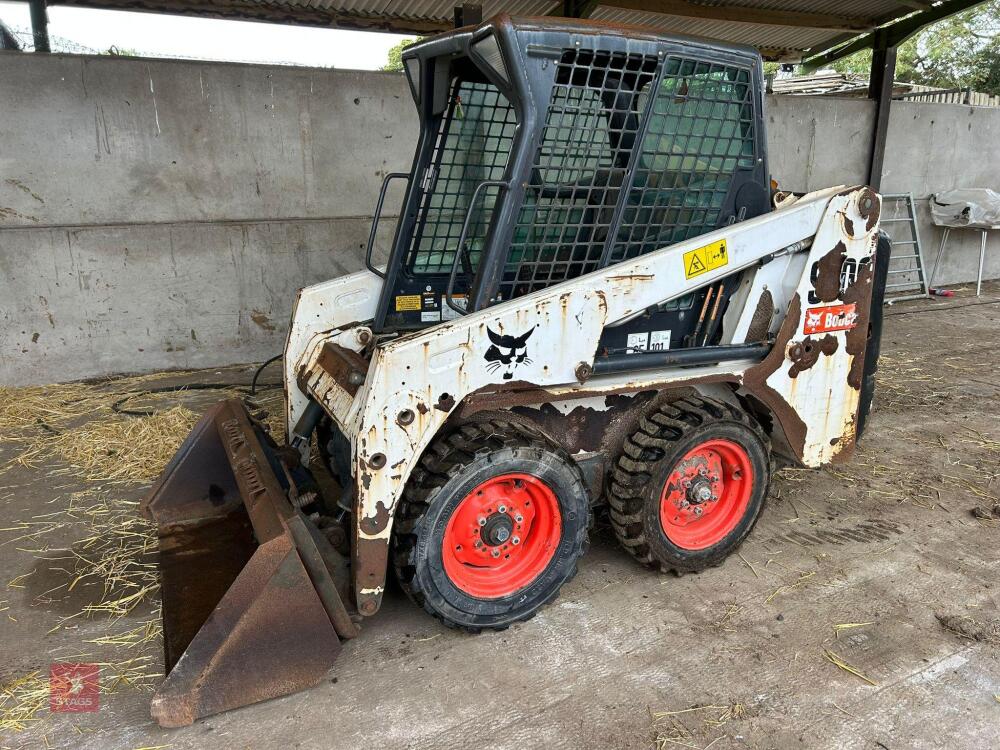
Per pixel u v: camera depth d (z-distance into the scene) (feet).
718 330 9.12
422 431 7.06
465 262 10.51
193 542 9.30
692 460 8.88
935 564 9.38
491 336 7.18
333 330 10.13
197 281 17.30
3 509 10.64
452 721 6.65
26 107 15.08
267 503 7.48
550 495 7.86
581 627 8.04
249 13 19.99
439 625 8.08
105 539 9.83
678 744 6.40
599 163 7.75
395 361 6.78
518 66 6.89
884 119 24.47
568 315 7.52
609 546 9.80
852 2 22.70
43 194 15.61
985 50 63.57
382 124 18.22
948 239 27.40
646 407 8.85
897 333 21.04
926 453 12.92
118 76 15.64
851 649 7.69
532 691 7.05
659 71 7.54
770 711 6.81
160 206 16.63
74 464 12.16
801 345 9.00
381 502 7.02
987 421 14.42
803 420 9.34
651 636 7.88
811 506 10.98
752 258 8.46
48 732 6.52
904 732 6.56
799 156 23.90
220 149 16.84
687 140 8.13
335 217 18.34
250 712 6.75
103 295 16.55
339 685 7.11
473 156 9.93
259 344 18.29
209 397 15.52
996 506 10.78
